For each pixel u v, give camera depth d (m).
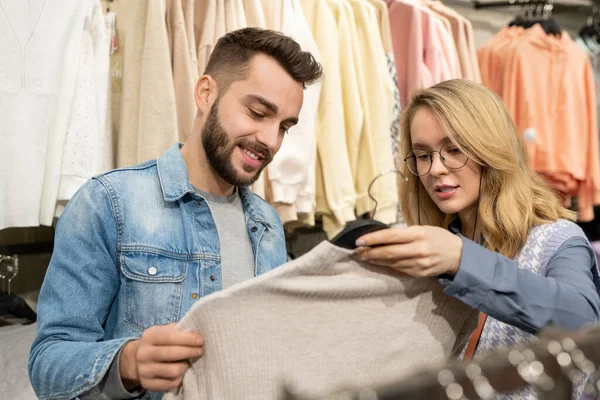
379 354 0.82
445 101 1.03
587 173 2.55
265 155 0.99
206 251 0.99
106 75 1.49
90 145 1.44
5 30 1.30
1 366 1.22
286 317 0.78
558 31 2.54
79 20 1.40
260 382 0.76
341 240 0.79
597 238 2.80
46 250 1.67
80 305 0.88
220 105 0.98
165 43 1.46
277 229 1.17
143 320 0.93
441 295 0.86
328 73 1.81
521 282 0.74
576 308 0.76
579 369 0.45
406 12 2.09
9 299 1.41
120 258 0.93
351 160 1.89
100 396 0.81
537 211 1.04
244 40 0.98
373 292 0.81
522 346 0.47
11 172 1.32
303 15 1.80
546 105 2.45
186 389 0.77
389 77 1.99
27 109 1.33
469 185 1.06
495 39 2.58
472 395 0.42
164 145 1.45
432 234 0.73
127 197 0.96
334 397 0.39
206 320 0.75
